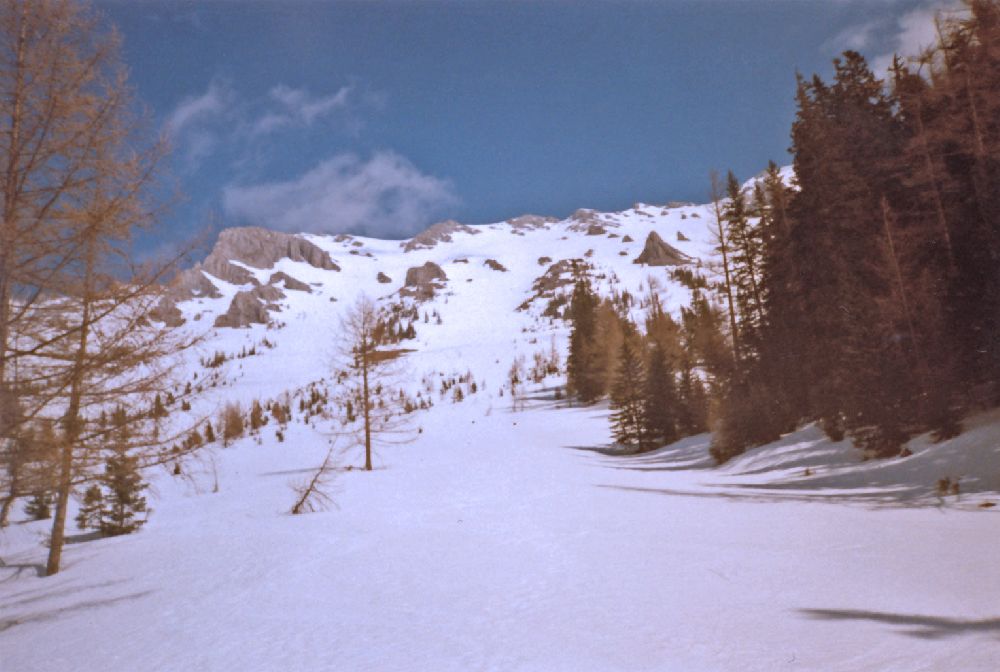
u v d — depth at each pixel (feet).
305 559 50.14
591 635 24.27
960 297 77.46
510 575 37.55
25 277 26.21
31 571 67.10
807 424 103.71
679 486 83.56
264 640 29.09
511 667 21.38
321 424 361.30
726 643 21.53
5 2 27.09
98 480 32.45
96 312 28.84
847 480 67.77
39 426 27.40
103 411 30.83
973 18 71.56
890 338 77.92
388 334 171.73
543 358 585.63
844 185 100.42
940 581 26.58
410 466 148.36
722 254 143.13
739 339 136.67
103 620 39.42
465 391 517.14
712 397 153.69
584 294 399.24
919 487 56.08
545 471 121.70
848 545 36.37
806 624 22.67
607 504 68.23
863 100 116.47
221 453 263.70
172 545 67.82
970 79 76.02
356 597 35.96
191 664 26.61
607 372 327.88
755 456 100.01
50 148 27.25
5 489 27.63
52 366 27.58
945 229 80.48
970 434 63.05
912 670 17.29
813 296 106.52
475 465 140.46
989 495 48.03
